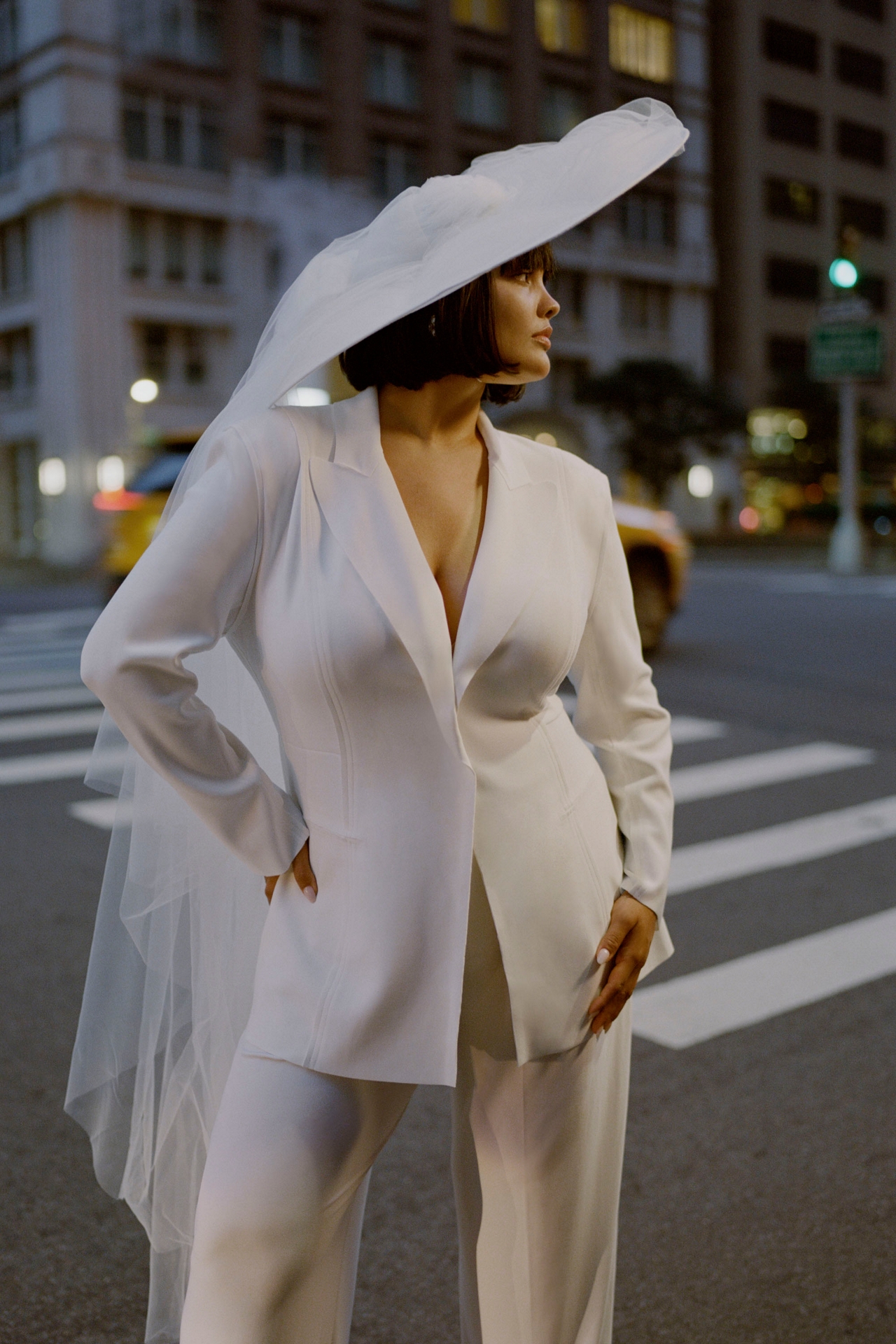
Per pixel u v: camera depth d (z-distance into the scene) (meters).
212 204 33.50
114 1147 1.72
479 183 1.45
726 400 37.31
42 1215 2.62
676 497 45.19
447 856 1.43
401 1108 1.52
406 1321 2.29
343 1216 1.47
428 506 1.48
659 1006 3.79
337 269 1.48
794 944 4.31
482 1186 1.62
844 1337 2.25
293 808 1.50
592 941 1.56
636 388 36.22
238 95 33.75
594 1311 1.69
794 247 50.34
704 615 14.95
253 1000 1.54
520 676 1.48
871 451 43.62
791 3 49.44
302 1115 1.42
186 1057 1.66
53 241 32.19
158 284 32.88
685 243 44.53
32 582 23.31
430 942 1.42
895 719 8.54
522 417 33.22
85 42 30.92
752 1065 3.39
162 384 33.38
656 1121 3.07
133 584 1.38
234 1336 1.39
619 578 1.64
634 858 1.65
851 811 6.14
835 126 51.66
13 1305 2.31
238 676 1.63
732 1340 2.23
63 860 5.16
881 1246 2.53
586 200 1.35
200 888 1.63
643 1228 2.60
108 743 1.67
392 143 37.00
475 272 1.34
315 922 1.46
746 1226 2.61
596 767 1.64
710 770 7.04
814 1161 2.88
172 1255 1.71
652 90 43.09
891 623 13.98
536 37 39.72
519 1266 1.62
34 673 9.71
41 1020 3.59
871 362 23.72
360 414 1.47
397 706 1.41
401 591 1.39
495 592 1.44
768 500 45.94
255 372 1.49
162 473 12.52
